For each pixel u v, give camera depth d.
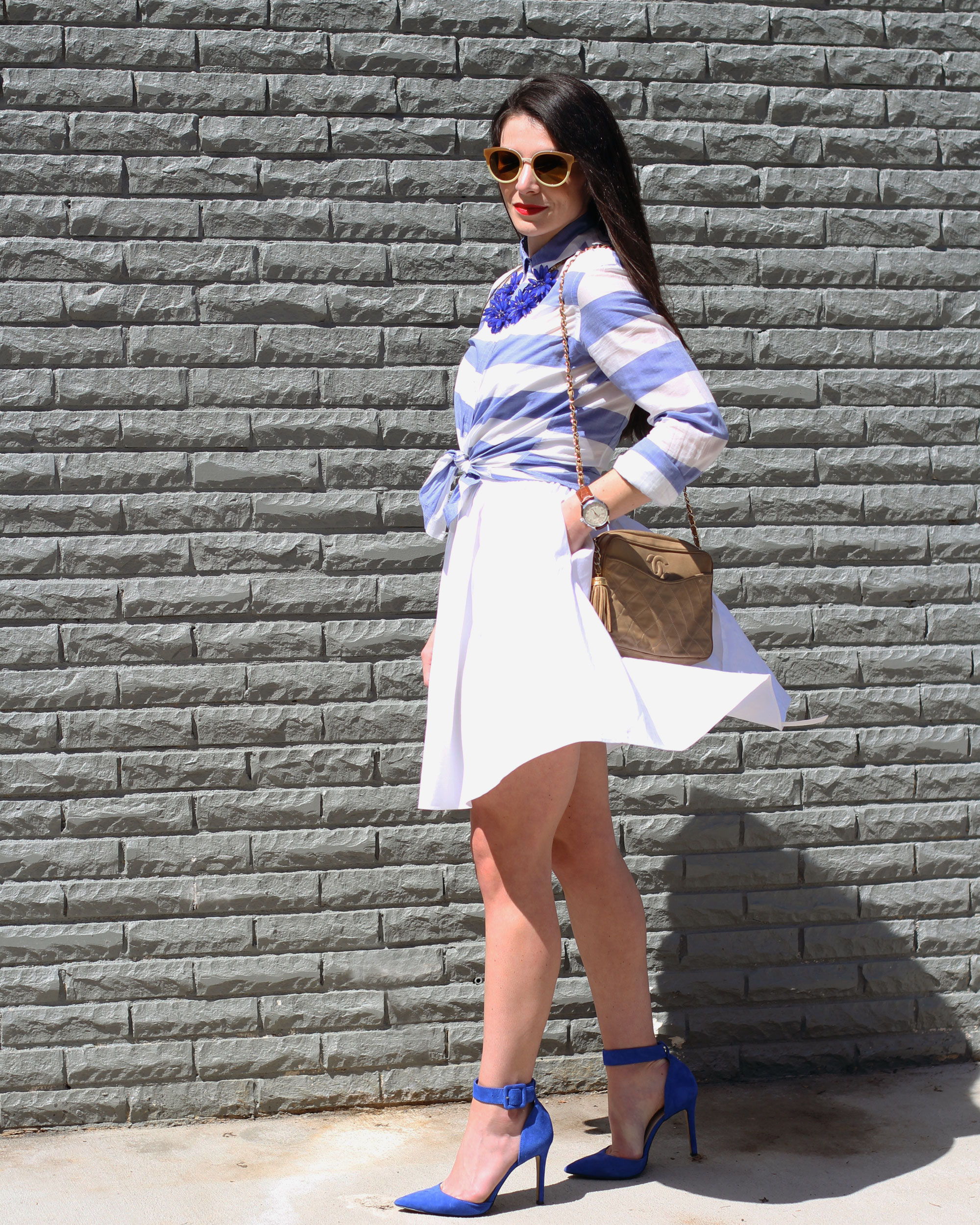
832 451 2.84
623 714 1.88
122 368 2.62
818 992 2.78
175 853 2.60
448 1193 1.99
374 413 2.68
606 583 1.98
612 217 2.05
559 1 2.74
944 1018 2.83
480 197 2.72
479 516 2.05
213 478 2.63
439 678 2.04
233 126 2.65
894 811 2.83
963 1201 2.06
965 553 2.88
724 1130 2.42
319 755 2.65
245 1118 2.58
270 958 2.61
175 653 2.62
